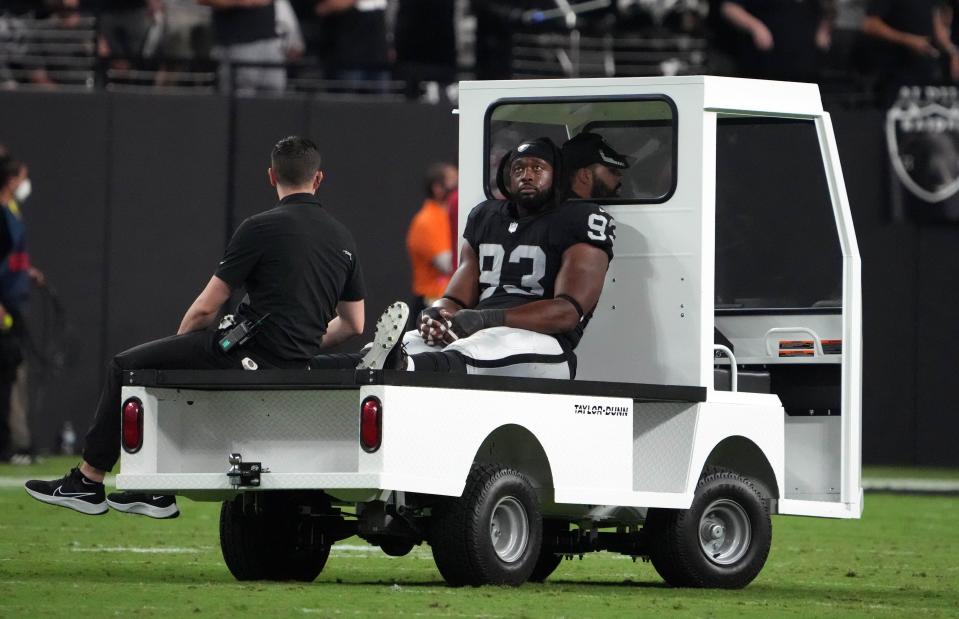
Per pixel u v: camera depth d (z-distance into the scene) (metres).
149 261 63.31
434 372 26.08
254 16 65.38
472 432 25.89
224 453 27.00
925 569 34.09
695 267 29.78
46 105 63.03
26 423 57.91
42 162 62.97
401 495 25.89
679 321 29.86
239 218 63.72
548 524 29.75
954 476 62.22
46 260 62.78
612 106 30.83
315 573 29.27
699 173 29.83
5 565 30.34
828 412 32.56
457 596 25.47
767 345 33.12
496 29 65.62
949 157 64.50
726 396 29.66
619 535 29.75
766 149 39.81
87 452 27.66
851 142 64.69
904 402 65.12
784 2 65.62
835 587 30.33
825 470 32.44
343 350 62.78
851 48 69.88
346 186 64.00
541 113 31.69
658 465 29.30
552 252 29.34
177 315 63.38
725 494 29.55
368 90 65.94
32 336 62.44
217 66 65.12
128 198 63.31
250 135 63.81
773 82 30.97
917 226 64.81
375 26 67.75
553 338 28.78
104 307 63.06
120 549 34.31
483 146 31.83
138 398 26.66
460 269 30.44
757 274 39.56
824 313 33.00
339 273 28.28
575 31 65.75
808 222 40.03
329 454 26.33
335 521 28.73
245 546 28.41
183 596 25.11
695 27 67.50
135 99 63.44
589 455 27.58
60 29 65.06
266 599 24.88
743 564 29.64
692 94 29.94
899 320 65.00
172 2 68.06
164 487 26.47
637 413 29.56
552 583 30.02
